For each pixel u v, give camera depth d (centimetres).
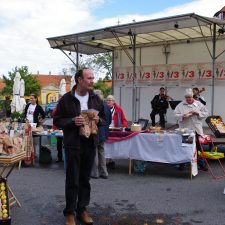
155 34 1495
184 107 823
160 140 752
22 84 1833
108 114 743
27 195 614
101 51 1820
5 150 491
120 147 794
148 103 1723
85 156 459
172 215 516
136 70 1684
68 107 444
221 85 1449
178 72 1563
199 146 834
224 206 562
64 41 1558
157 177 767
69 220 451
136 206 557
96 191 645
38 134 894
